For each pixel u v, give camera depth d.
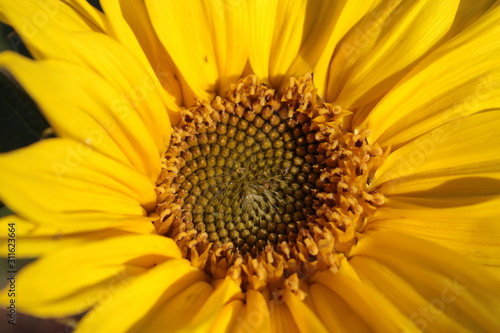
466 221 0.22
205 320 0.18
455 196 0.22
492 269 0.21
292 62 0.24
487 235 0.22
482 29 0.22
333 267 0.22
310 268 0.22
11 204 0.18
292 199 0.24
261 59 0.24
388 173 0.23
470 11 0.23
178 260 0.21
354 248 0.22
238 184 0.24
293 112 0.24
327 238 0.22
